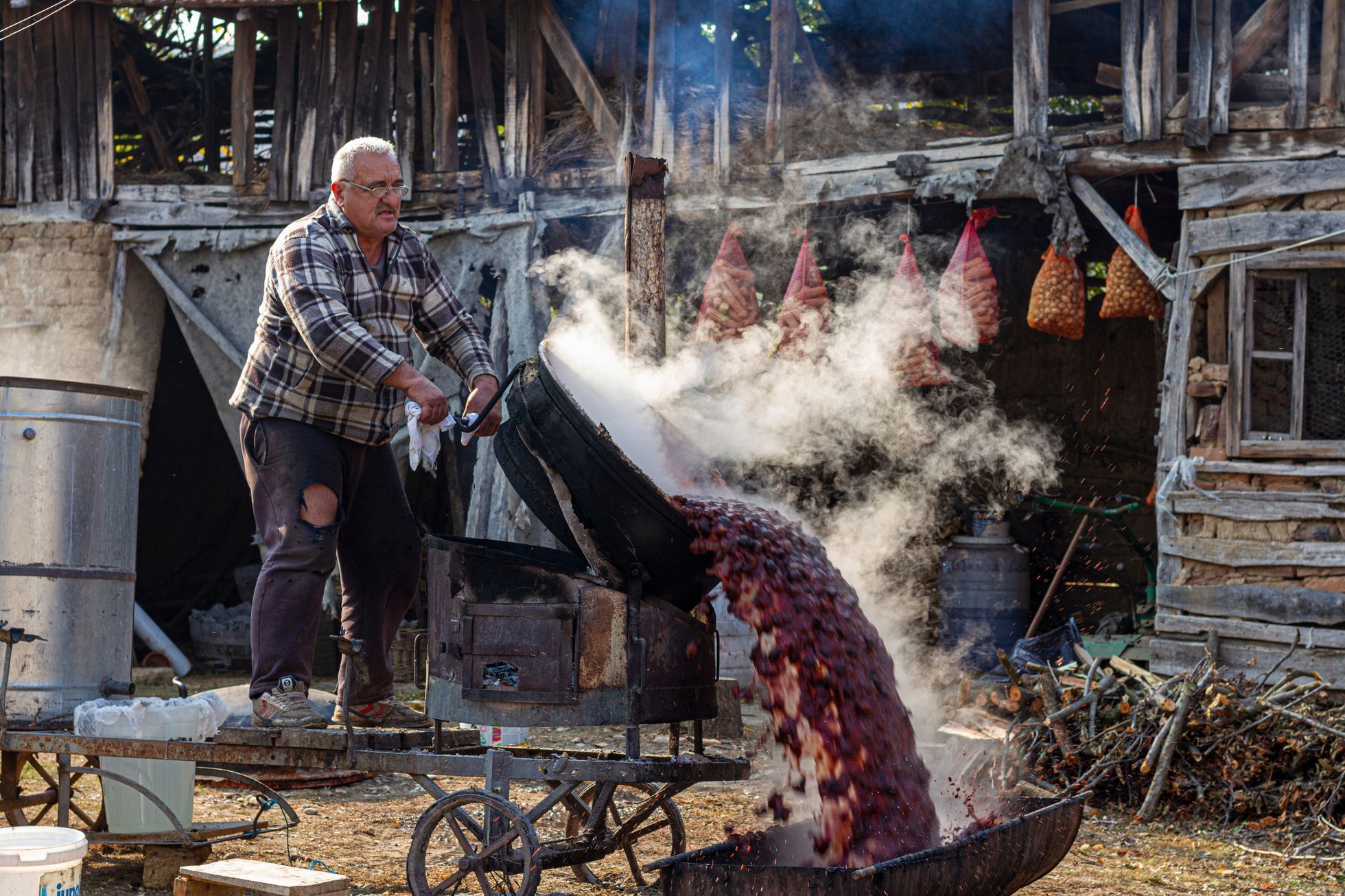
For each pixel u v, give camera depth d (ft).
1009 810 14.96
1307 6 28.30
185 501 48.62
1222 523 28.63
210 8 39.88
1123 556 40.91
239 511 48.98
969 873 11.71
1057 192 30.81
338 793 20.86
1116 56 36.83
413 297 15.42
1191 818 20.65
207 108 41.83
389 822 18.79
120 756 14.17
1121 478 41.86
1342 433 28.40
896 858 11.37
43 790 17.52
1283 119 28.50
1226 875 17.15
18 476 15.08
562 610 12.63
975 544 36.01
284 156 38.29
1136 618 34.78
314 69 38.37
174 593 48.26
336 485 14.88
